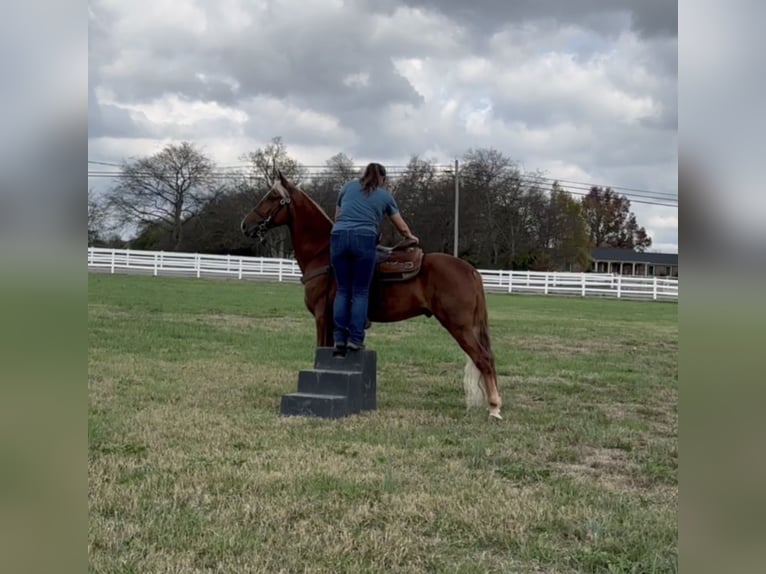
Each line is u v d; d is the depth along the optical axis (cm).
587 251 5872
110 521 362
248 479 439
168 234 5328
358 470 467
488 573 314
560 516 385
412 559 328
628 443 571
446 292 665
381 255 682
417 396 796
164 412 641
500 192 5403
